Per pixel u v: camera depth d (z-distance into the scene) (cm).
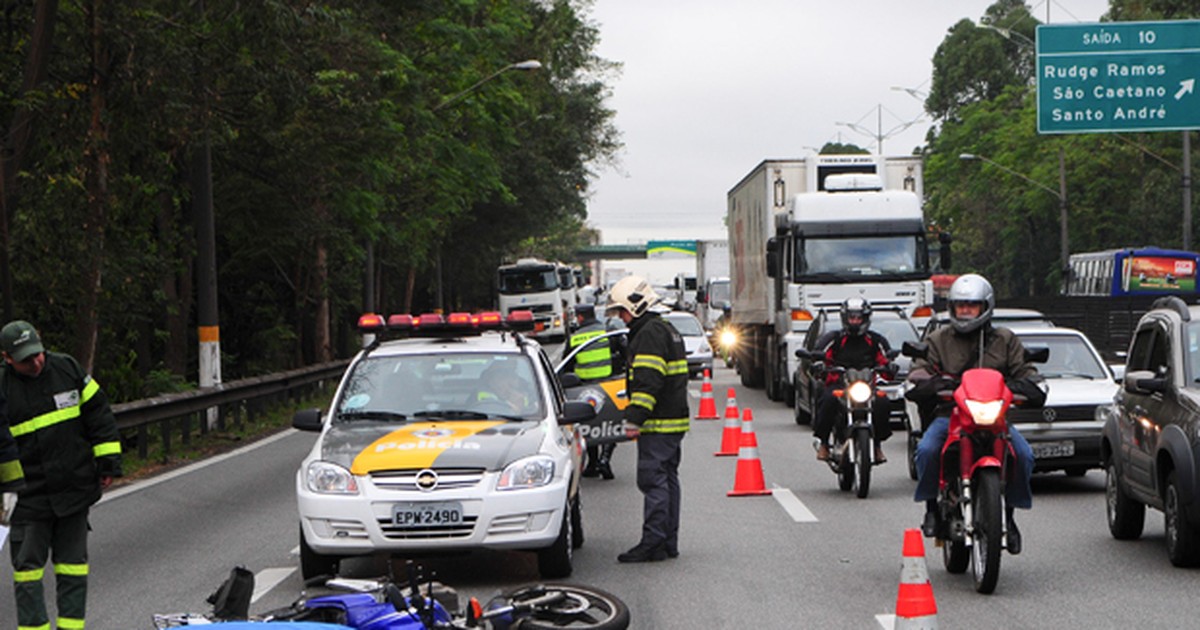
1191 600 1039
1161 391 1214
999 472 1070
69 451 928
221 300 4575
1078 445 1666
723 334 5853
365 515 1080
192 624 614
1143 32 3731
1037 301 5112
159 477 2011
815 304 3127
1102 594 1066
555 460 1127
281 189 3509
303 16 2538
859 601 1045
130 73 2439
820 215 3141
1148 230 7881
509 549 1105
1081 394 1686
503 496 1088
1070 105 3762
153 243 3078
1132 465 1273
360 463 1101
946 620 977
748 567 1200
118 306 2969
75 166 2461
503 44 4694
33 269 2483
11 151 2258
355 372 1254
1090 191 8569
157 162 2805
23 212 2439
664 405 1241
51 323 2909
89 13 2395
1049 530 1404
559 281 7981
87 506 934
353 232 4353
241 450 2417
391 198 4381
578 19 7694
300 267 4422
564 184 8044
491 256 8769
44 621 923
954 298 1131
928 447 1129
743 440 1697
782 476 1889
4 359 944
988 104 11556
